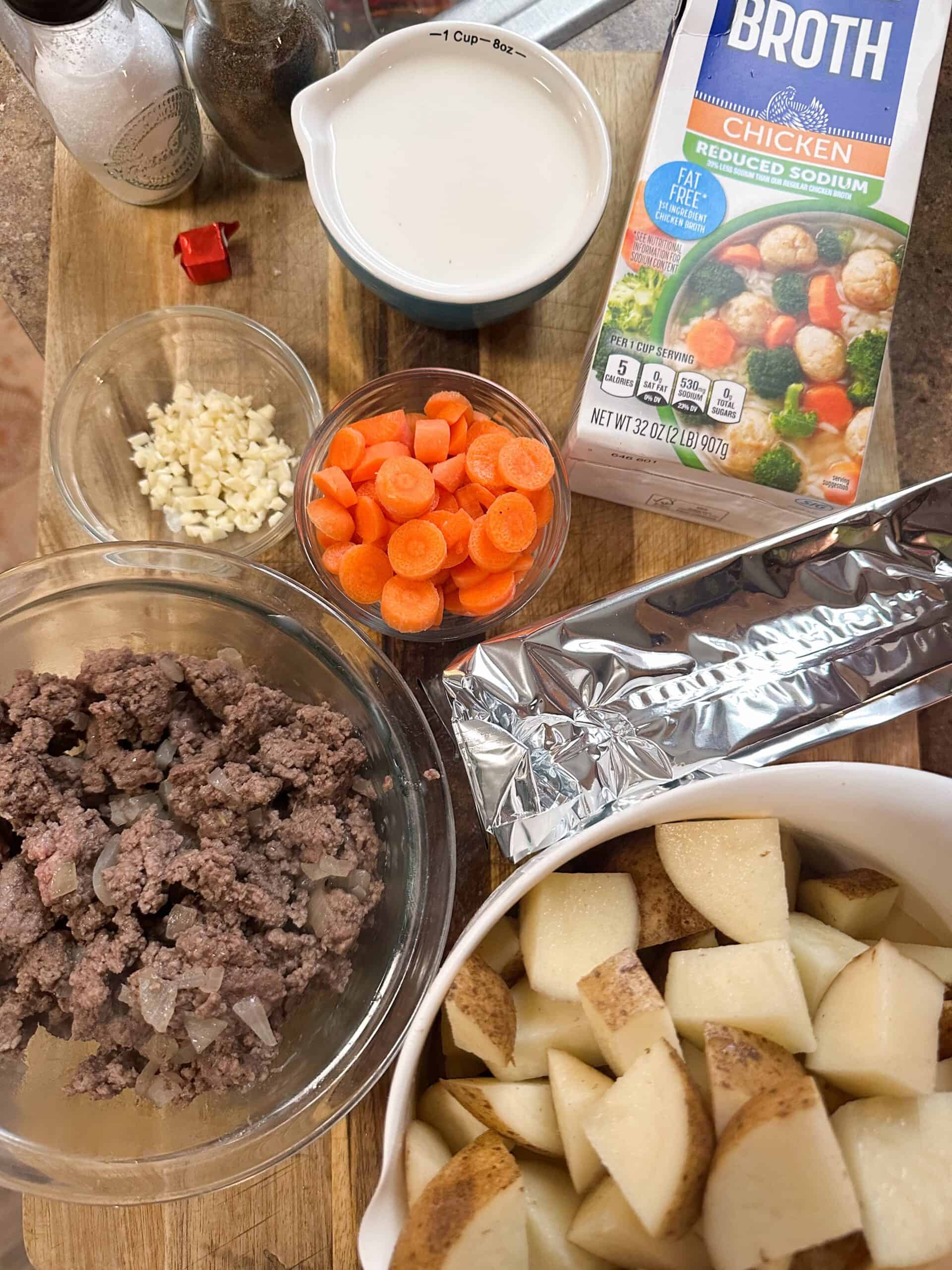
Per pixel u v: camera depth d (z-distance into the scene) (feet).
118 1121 1.16
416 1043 0.93
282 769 1.10
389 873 1.20
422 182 1.21
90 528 1.29
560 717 1.20
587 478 1.28
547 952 1.05
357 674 1.23
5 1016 1.06
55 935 1.08
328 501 1.21
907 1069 0.95
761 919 1.03
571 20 1.52
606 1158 0.93
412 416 1.28
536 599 1.31
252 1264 1.19
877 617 1.22
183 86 1.26
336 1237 1.20
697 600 1.21
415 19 1.54
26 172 1.43
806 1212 0.91
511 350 1.34
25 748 1.09
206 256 1.29
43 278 1.44
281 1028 1.15
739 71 1.15
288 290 1.34
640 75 1.35
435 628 1.25
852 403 1.14
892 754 1.28
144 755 1.11
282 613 1.23
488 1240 0.92
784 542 1.18
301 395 1.36
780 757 1.21
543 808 1.18
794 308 1.14
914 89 1.15
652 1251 0.96
